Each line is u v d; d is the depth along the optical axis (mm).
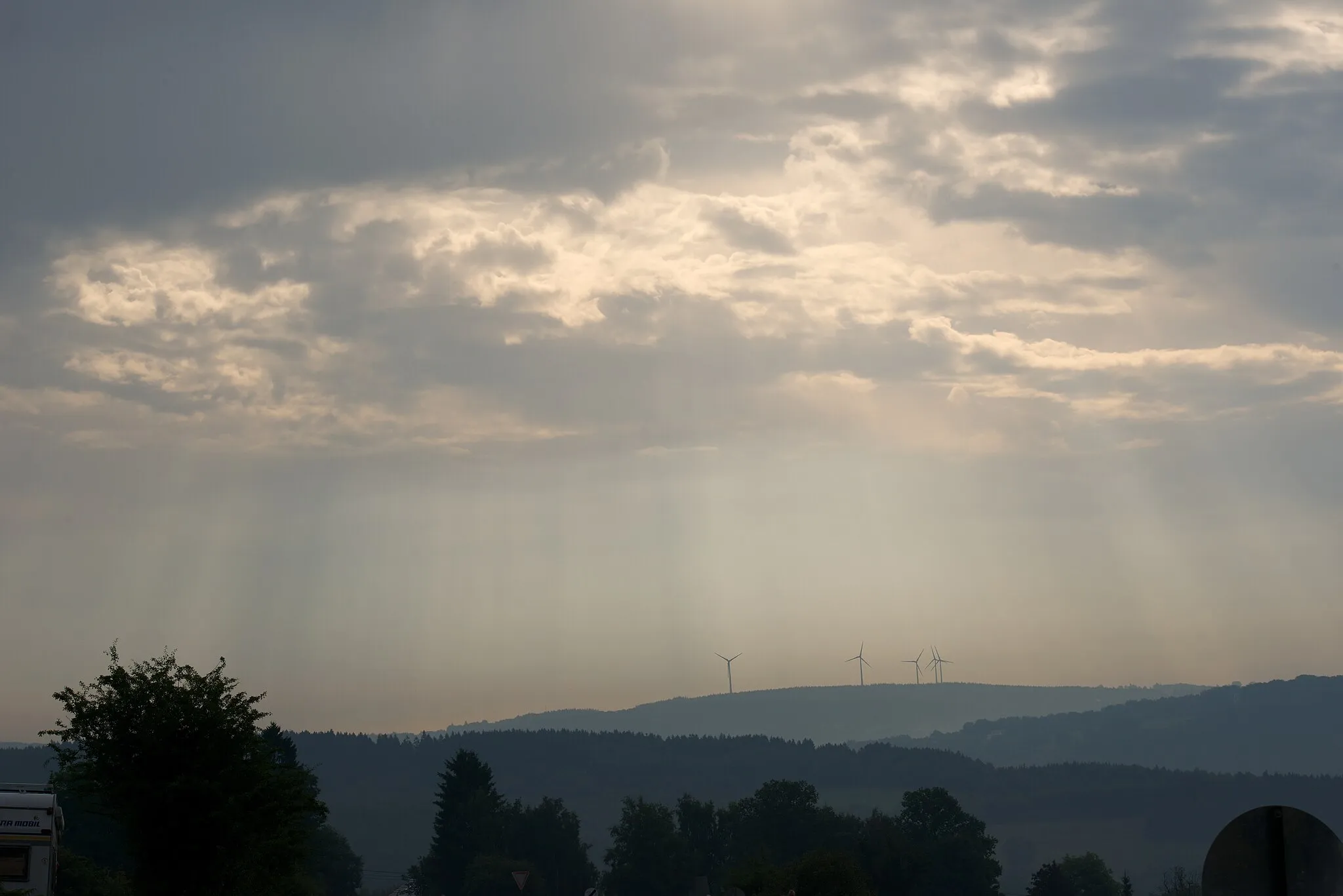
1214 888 14250
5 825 45875
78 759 50188
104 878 78688
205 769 50094
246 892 53031
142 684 50656
